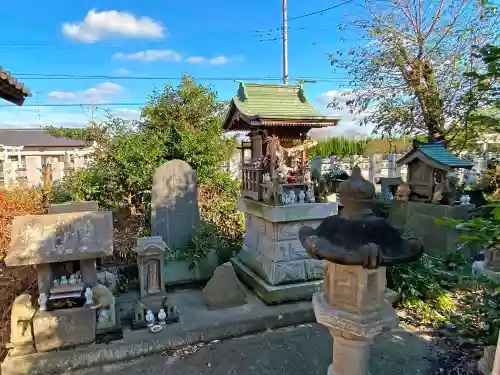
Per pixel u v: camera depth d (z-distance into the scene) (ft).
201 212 24.23
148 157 25.02
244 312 13.82
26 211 24.52
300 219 14.90
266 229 15.79
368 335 5.20
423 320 13.14
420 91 26.25
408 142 38.47
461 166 19.61
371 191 5.18
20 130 72.90
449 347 11.41
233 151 32.76
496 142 20.81
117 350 11.33
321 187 16.67
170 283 16.61
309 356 11.42
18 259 10.70
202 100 30.60
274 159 15.07
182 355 11.60
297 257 15.30
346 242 4.80
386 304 5.67
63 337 11.20
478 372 9.75
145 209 23.73
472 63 21.20
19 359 10.67
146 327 12.66
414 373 10.21
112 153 25.58
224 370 10.74
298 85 16.83
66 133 29.63
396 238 4.91
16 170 36.35
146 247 13.08
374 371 10.33
